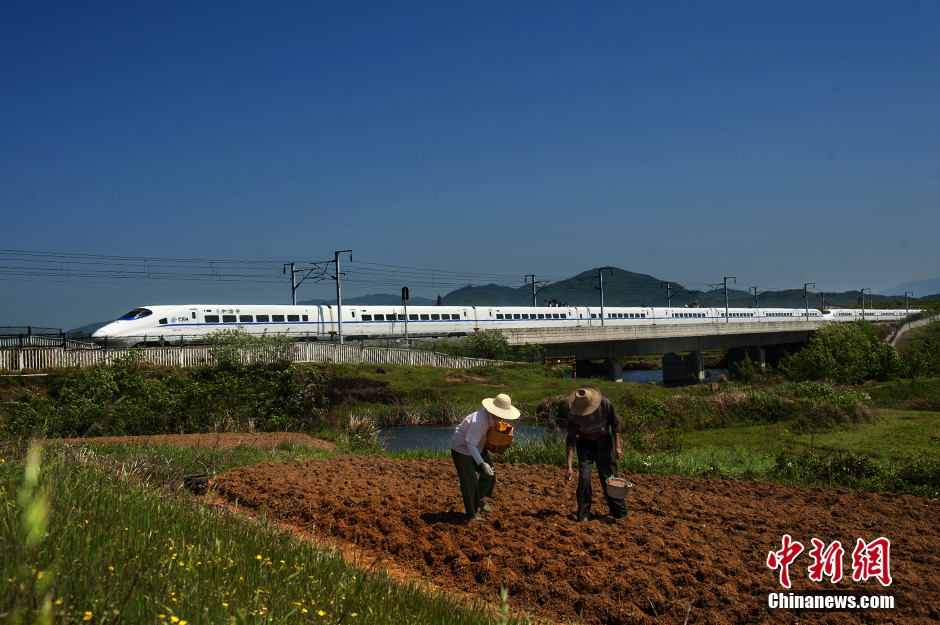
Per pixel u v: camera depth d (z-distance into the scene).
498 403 7.64
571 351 62.41
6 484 5.70
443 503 8.66
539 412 31.66
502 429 7.59
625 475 11.50
